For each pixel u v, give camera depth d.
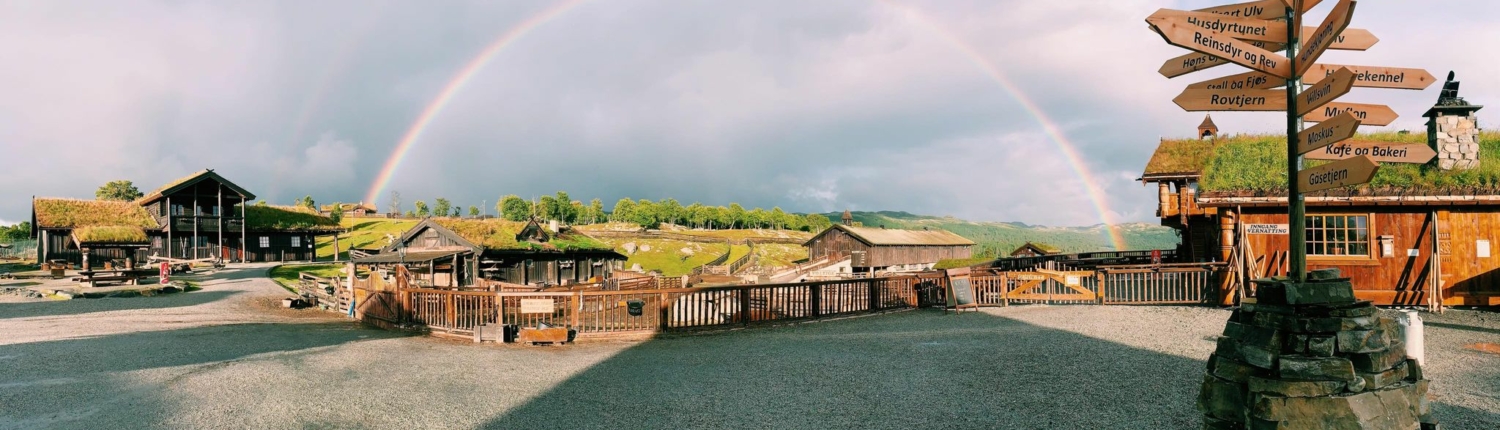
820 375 9.97
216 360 12.06
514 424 7.75
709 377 10.06
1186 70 5.31
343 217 111.25
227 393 9.30
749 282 38.16
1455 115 17.73
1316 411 4.27
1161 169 26.39
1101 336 12.71
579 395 9.07
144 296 27.03
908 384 9.22
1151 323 14.32
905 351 11.78
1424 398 4.69
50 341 14.70
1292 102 4.61
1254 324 4.66
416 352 12.95
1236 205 17.62
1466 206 16.20
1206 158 25.31
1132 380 8.96
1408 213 16.61
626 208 157.38
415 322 16.98
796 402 8.45
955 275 18.22
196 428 7.64
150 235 50.88
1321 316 4.37
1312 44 4.21
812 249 71.31
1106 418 7.34
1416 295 16.25
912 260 73.56
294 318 20.78
